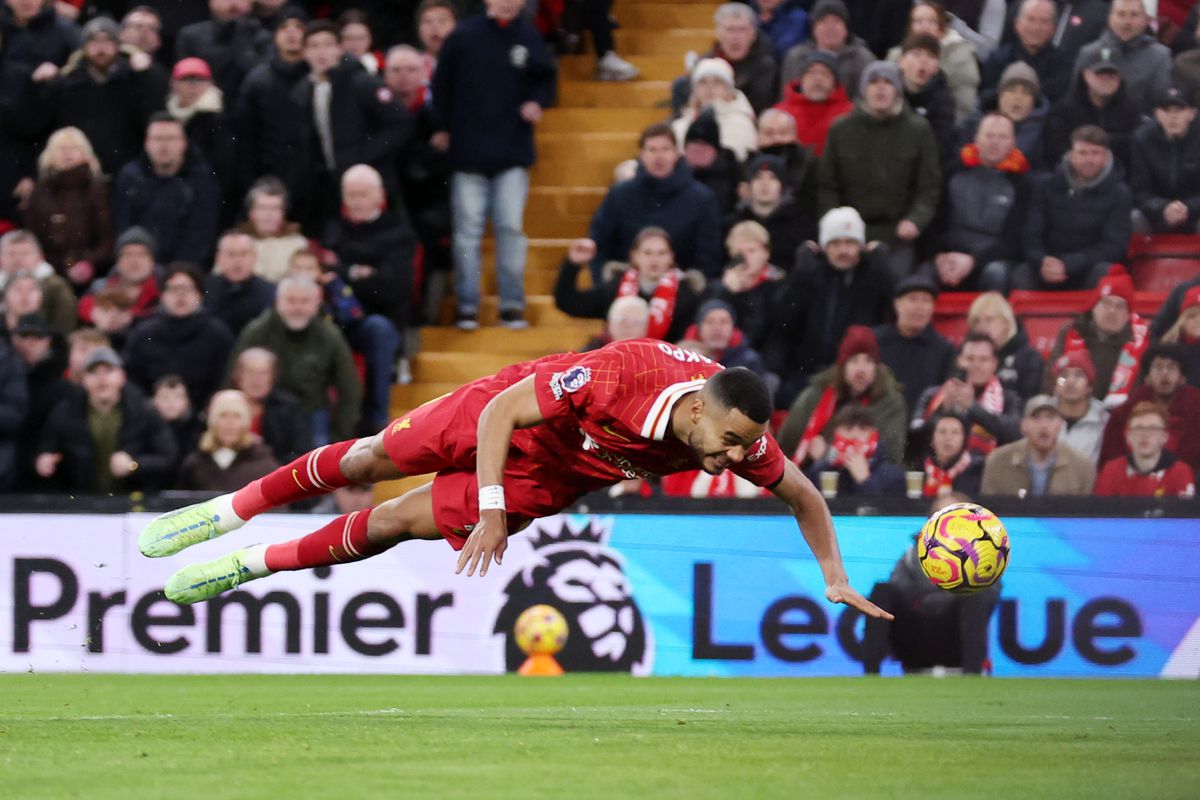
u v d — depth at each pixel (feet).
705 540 100.68
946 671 99.30
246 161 116.57
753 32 119.65
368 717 68.28
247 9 120.78
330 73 113.91
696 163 113.39
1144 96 112.57
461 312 117.80
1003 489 101.96
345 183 111.55
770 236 111.34
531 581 101.30
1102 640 98.78
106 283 113.19
